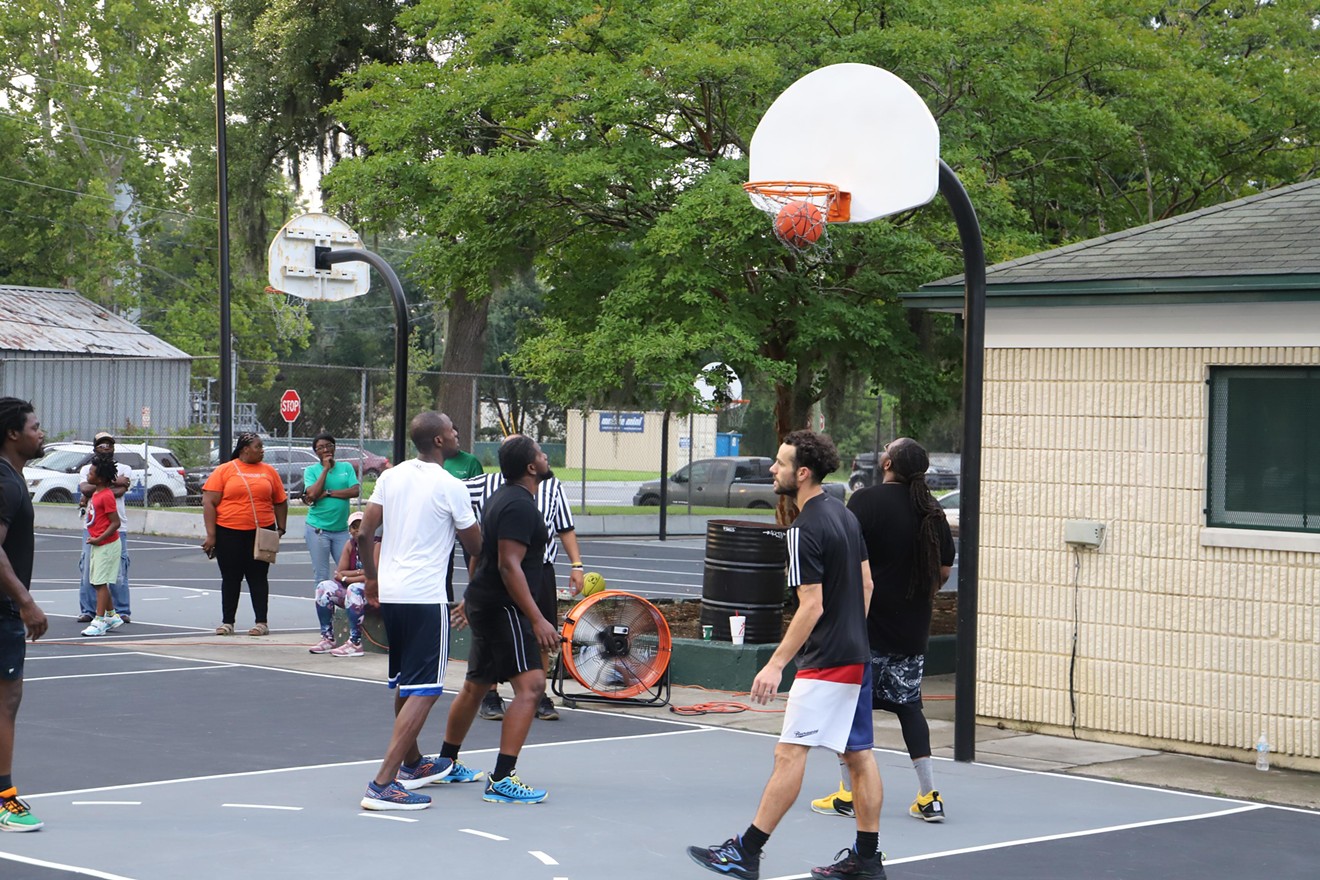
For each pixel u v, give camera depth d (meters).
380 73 17.50
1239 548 9.82
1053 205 18.67
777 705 11.62
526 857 6.72
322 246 16.06
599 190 14.66
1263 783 9.15
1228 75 20.16
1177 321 10.09
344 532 14.67
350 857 6.63
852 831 7.55
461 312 33.47
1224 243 10.45
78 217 53.12
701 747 9.80
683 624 14.78
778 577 12.65
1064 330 10.58
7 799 6.98
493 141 16.73
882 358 15.33
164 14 55.59
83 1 53.62
